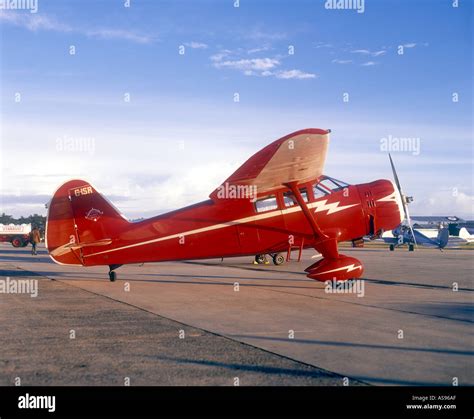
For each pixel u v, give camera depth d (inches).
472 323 298.7
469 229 2036.2
